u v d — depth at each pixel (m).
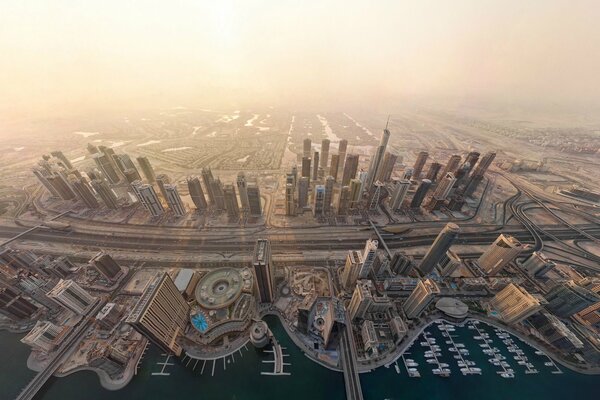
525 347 159.88
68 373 139.25
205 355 148.00
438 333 164.75
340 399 135.62
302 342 154.88
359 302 153.75
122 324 158.25
